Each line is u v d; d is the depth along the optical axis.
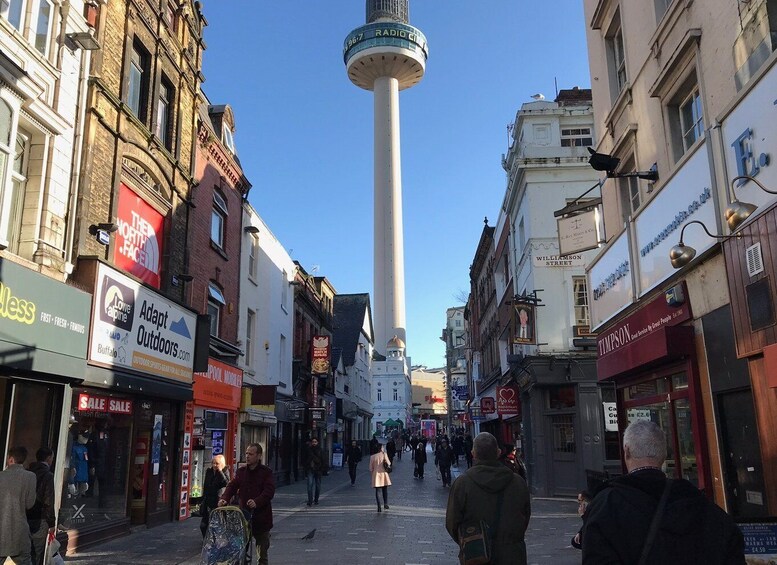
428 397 133.12
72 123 10.56
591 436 19.09
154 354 12.80
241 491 7.70
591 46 13.98
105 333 10.86
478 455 4.91
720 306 8.09
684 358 9.07
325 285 35.03
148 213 13.52
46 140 9.89
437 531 11.94
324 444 32.09
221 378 16.95
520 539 4.61
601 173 20.91
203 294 16.70
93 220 11.19
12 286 8.29
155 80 13.88
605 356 12.56
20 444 8.97
